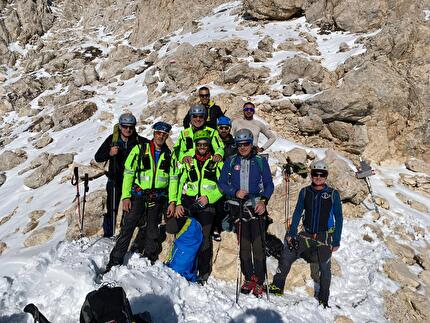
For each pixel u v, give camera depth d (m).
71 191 9.38
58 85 19.58
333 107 9.59
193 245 5.79
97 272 5.44
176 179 5.83
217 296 5.51
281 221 7.39
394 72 10.27
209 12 21.36
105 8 30.38
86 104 14.69
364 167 8.02
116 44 23.78
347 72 11.28
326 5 15.48
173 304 5.08
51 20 30.09
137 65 17.94
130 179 5.62
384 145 9.77
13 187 10.89
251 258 5.76
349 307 5.78
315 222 5.55
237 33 15.72
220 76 12.58
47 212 8.73
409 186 9.08
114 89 16.42
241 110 10.48
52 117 15.09
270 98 11.14
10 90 19.47
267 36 14.44
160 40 19.41
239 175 5.60
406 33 10.70
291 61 11.59
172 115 11.75
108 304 3.82
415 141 9.91
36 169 11.10
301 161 8.59
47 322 4.05
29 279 5.42
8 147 14.04
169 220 5.93
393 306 5.91
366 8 13.62
